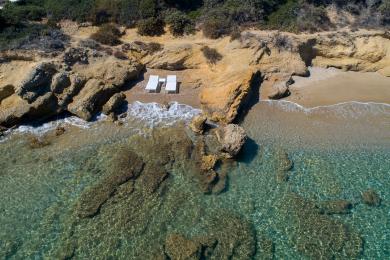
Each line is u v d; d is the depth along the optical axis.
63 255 26.17
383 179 32.44
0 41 40.19
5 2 48.53
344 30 45.62
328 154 34.56
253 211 29.64
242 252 26.91
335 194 31.06
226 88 37.81
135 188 30.50
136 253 26.45
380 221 29.36
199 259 26.16
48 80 37.88
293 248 27.41
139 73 42.47
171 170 32.12
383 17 46.69
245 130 36.53
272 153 34.34
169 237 27.34
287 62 42.47
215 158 32.56
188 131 35.91
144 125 36.69
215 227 28.27
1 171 32.22
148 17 45.56
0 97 37.75
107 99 39.06
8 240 27.11
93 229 27.77
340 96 40.91
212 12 46.56
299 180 32.09
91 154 33.59
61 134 35.94
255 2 46.31
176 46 43.03
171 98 39.84
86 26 45.16
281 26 45.91
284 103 39.75
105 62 40.91
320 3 48.59
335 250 27.33
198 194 30.50
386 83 43.03
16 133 36.16
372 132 36.94
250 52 42.22
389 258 27.03
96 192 30.06
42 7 47.03
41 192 30.44
